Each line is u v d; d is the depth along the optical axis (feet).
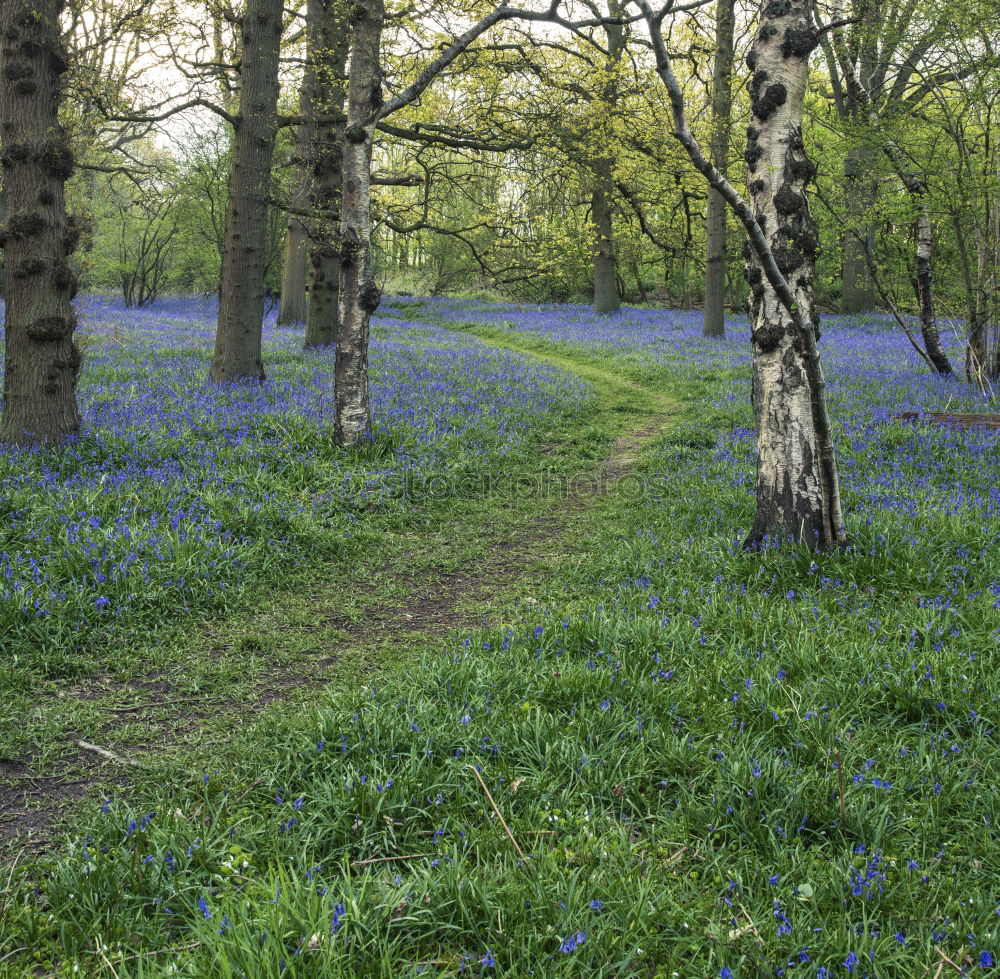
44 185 28.25
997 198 47.47
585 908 9.46
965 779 12.23
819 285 133.39
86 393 41.01
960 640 16.58
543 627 18.74
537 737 13.47
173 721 15.60
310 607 22.16
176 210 125.49
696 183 67.41
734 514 28.81
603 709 14.15
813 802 11.62
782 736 13.65
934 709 14.17
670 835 11.49
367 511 29.99
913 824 11.46
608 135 52.75
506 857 10.50
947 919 9.58
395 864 10.82
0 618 17.61
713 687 15.43
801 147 22.25
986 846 10.94
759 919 9.57
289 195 63.31
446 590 24.26
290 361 62.08
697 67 64.95
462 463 35.91
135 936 9.61
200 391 44.73
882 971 8.75
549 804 11.91
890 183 54.49
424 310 146.10
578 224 62.49
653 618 18.63
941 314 58.85
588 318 120.98
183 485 27.45
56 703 15.98
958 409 45.34
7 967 9.05
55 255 28.78
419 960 9.13
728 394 56.29
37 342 28.84
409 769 12.42
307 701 16.55
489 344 100.48
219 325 50.11
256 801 12.57
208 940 8.70
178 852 10.60
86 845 11.36
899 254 63.05
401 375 57.21
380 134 53.57
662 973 8.95
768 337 22.95
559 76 50.70
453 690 15.60
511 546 28.58
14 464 26.40
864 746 13.23
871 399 49.39
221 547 22.99
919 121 47.37
